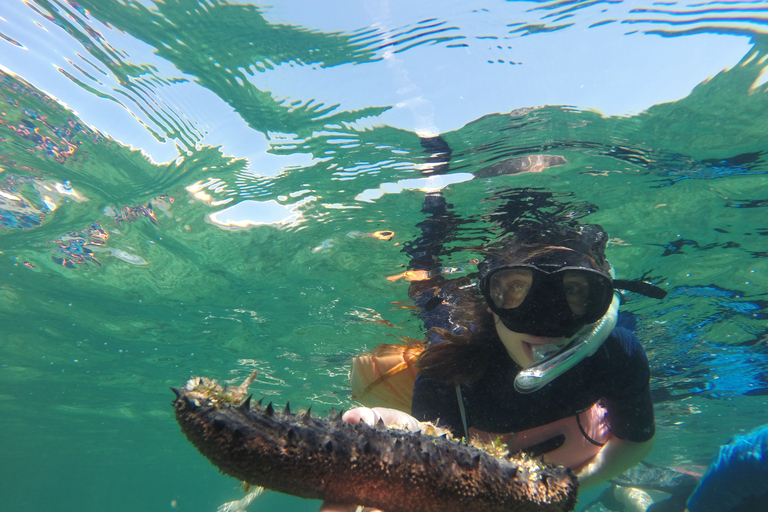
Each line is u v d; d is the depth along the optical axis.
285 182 1.44
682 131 1.12
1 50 1.22
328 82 1.12
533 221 1.39
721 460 1.07
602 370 0.68
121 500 20.30
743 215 1.38
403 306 1.86
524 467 0.28
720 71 1.00
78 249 2.10
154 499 20.03
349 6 0.98
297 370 3.06
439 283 1.63
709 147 1.17
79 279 2.35
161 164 1.48
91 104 1.34
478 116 1.12
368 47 1.04
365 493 0.25
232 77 1.14
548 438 0.75
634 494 2.64
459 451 0.27
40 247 2.11
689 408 3.51
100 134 1.43
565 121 1.12
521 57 1.02
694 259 1.59
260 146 1.33
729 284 1.71
